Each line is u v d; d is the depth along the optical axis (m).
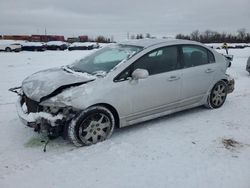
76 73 4.82
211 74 5.92
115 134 4.86
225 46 24.39
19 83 9.50
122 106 4.64
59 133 4.26
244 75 11.35
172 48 5.30
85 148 4.34
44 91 4.27
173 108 5.43
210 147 4.39
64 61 18.25
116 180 3.52
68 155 4.13
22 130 5.05
